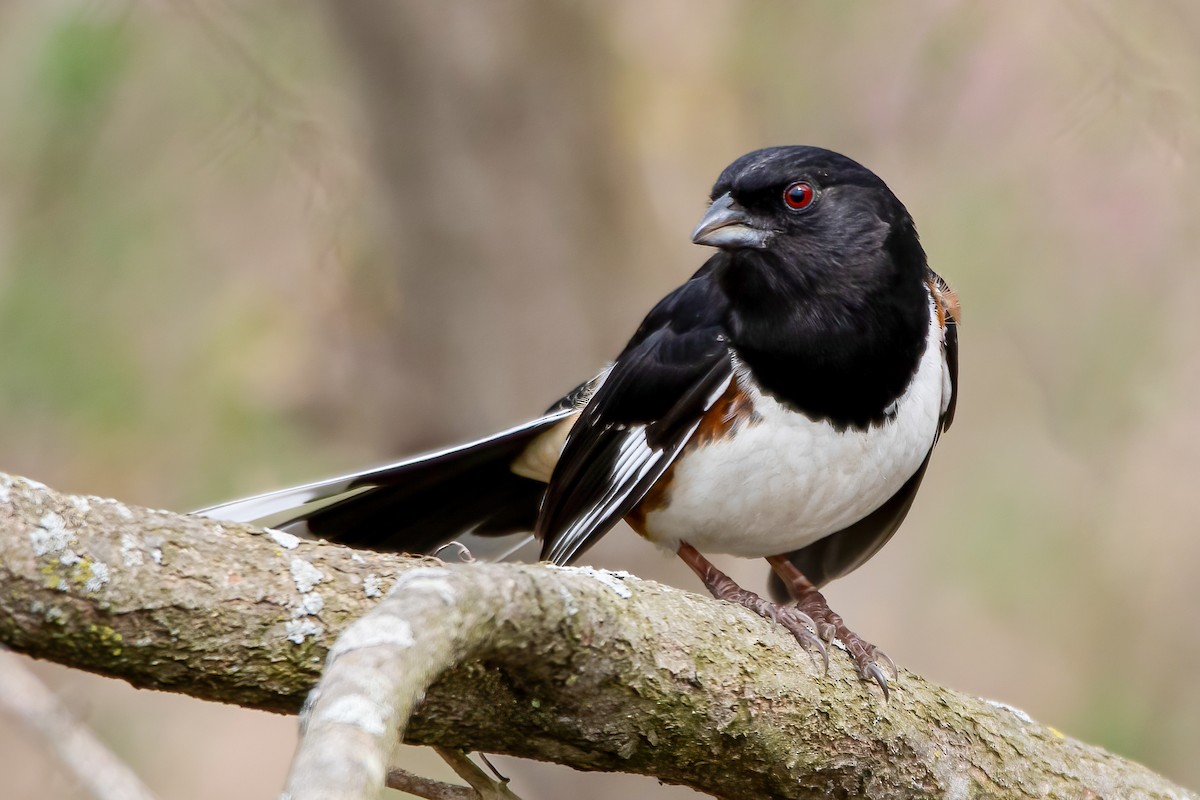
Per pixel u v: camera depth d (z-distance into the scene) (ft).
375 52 34.19
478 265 34.96
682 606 17.75
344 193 32.83
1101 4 32.09
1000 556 39.29
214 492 34.63
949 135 34.22
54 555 14.17
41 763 33.55
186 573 14.76
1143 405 36.42
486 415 34.96
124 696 37.14
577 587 15.94
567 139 34.68
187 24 33.24
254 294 35.45
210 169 33.45
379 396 35.55
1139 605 39.70
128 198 35.14
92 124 34.50
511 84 34.42
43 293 34.71
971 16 33.12
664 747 17.26
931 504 39.91
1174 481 38.32
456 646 13.69
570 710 16.44
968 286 35.58
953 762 19.34
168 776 37.04
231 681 15.03
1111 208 33.96
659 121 35.09
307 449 35.47
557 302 34.99
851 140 35.45
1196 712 39.22
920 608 39.60
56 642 14.33
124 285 35.12
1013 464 39.47
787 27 35.09
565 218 34.91
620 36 34.76
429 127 34.53
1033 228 34.71
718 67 35.12
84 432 34.68
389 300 35.58
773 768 18.11
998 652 40.27
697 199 35.50
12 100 34.58
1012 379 39.11
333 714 12.14
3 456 34.50
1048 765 20.08
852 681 18.81
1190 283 34.63
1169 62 32.45
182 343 35.22
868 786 18.78
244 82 32.60
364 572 15.52
